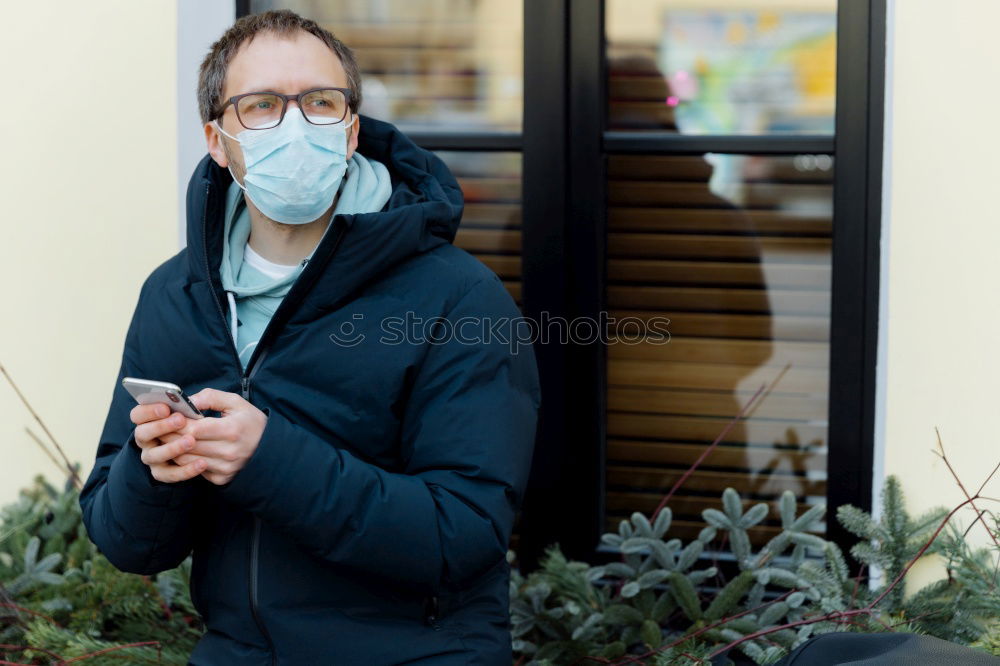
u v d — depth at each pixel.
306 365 1.65
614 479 2.69
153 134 2.59
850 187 2.47
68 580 2.34
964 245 2.32
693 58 2.56
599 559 2.66
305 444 1.54
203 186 1.70
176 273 1.80
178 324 1.73
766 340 2.60
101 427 2.64
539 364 2.63
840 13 2.44
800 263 2.56
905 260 2.35
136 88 2.59
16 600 2.34
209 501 1.71
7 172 2.63
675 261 2.62
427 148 2.66
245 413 1.52
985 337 2.32
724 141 2.55
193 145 2.59
